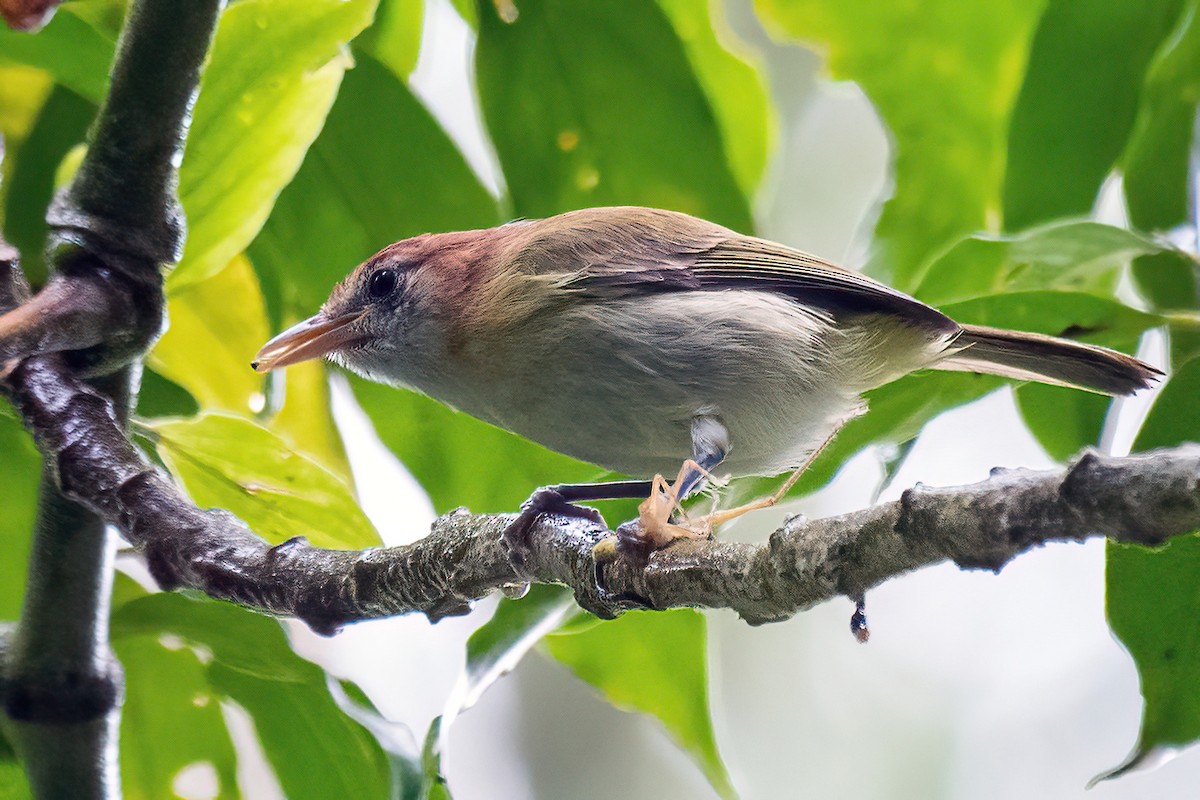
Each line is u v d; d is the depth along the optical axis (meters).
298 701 2.23
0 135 2.23
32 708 2.21
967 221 2.28
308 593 2.21
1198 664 2.21
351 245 2.27
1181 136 2.26
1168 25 2.26
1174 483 1.94
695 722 2.25
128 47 2.21
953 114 2.28
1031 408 2.26
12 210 2.25
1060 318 2.24
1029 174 2.27
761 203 2.28
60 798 2.22
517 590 2.21
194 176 2.22
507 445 2.27
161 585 2.21
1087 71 2.27
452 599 2.21
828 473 2.25
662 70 2.26
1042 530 2.10
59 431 2.21
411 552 2.21
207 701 2.24
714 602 2.19
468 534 2.21
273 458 2.23
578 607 2.23
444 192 2.26
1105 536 2.05
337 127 2.26
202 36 2.21
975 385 2.25
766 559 2.18
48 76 2.25
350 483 2.27
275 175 2.22
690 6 2.27
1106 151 2.27
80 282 2.21
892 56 2.28
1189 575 2.21
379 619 2.21
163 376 2.25
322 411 2.27
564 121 2.26
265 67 2.22
